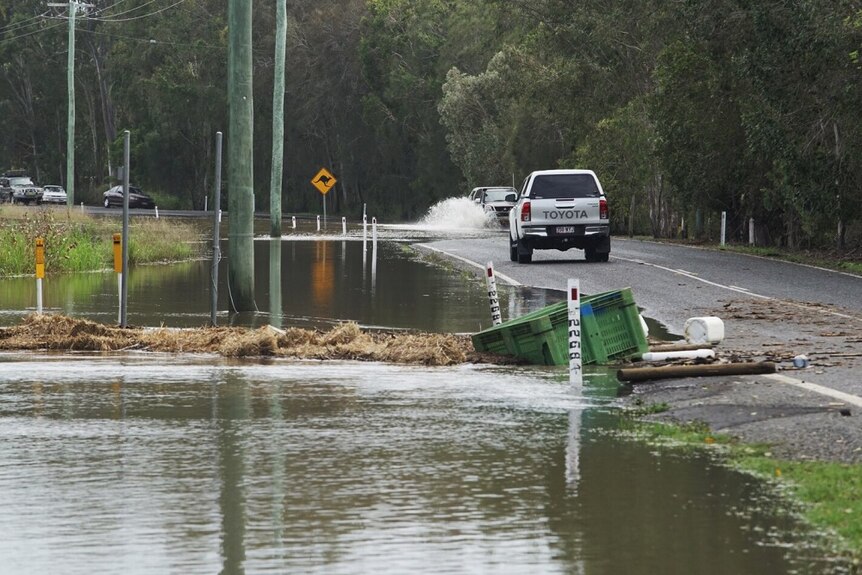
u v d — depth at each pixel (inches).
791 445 897.5
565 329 1360.7
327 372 1307.8
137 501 751.7
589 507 732.7
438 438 946.7
